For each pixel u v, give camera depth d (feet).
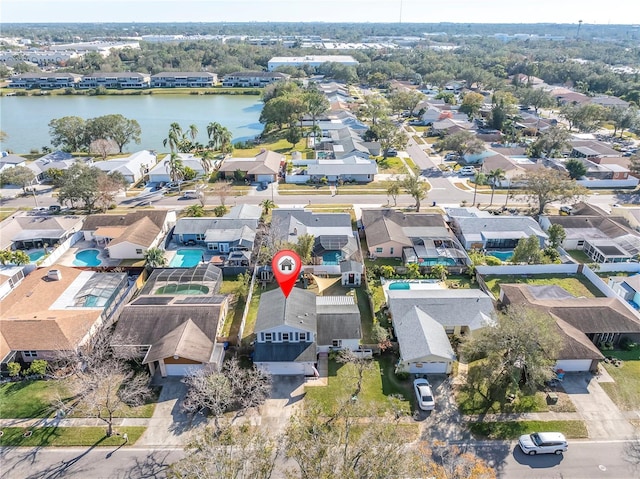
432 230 251.39
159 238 254.06
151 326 166.61
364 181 355.56
